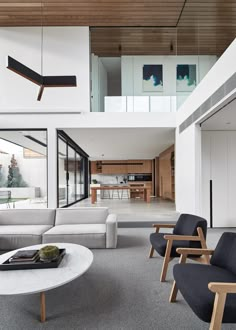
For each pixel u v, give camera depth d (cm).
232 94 332
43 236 373
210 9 561
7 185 872
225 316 145
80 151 1083
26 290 183
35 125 625
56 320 196
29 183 861
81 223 427
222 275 191
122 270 298
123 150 1083
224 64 353
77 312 207
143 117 639
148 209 736
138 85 723
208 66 682
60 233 375
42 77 345
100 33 668
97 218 429
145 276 281
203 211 547
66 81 348
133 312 207
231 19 604
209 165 551
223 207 548
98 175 1452
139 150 1086
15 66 298
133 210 713
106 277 278
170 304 219
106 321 194
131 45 719
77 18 604
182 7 558
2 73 630
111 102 657
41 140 752
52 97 636
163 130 677
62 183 733
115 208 768
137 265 314
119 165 1434
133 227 545
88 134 724
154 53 735
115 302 223
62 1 535
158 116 641
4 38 637
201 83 450
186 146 555
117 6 555
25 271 217
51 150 625
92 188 929
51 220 429
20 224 424
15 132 652
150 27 645
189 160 534
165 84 705
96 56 718
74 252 267
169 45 721
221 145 554
